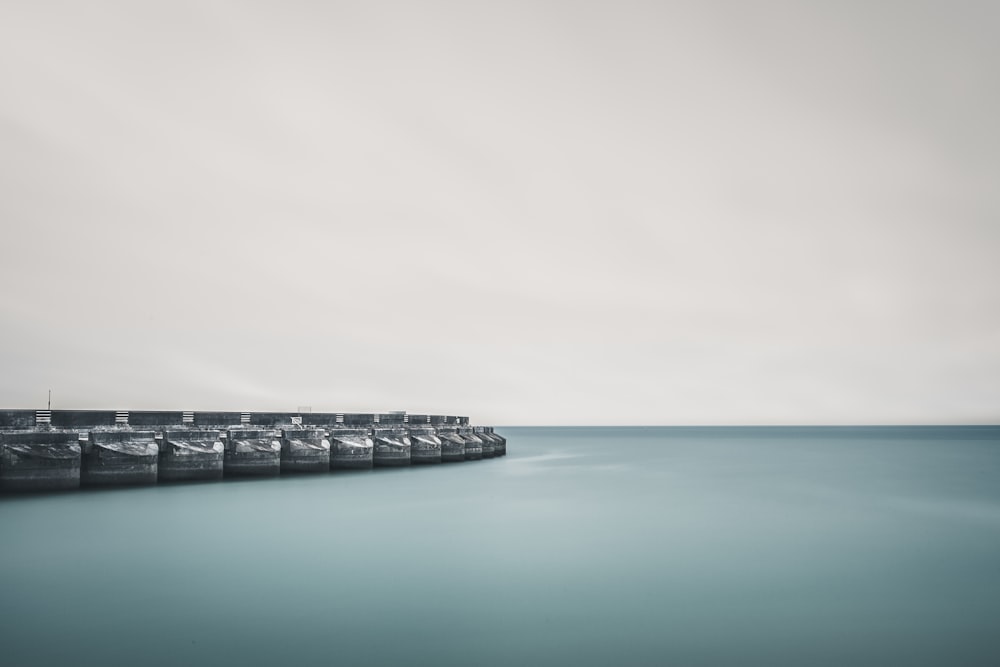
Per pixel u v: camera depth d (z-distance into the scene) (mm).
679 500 36719
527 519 29297
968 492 41219
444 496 35969
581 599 17516
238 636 14445
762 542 24922
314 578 18953
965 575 20250
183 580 18500
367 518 28406
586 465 64375
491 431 75688
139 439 33281
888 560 22125
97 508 27984
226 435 38438
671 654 13984
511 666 13234
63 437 30578
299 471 41750
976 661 13781
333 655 13562
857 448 104500
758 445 118000
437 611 16359
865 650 14297
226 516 27609
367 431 48062
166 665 12906
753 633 15234
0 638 14211
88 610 15961
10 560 20234
